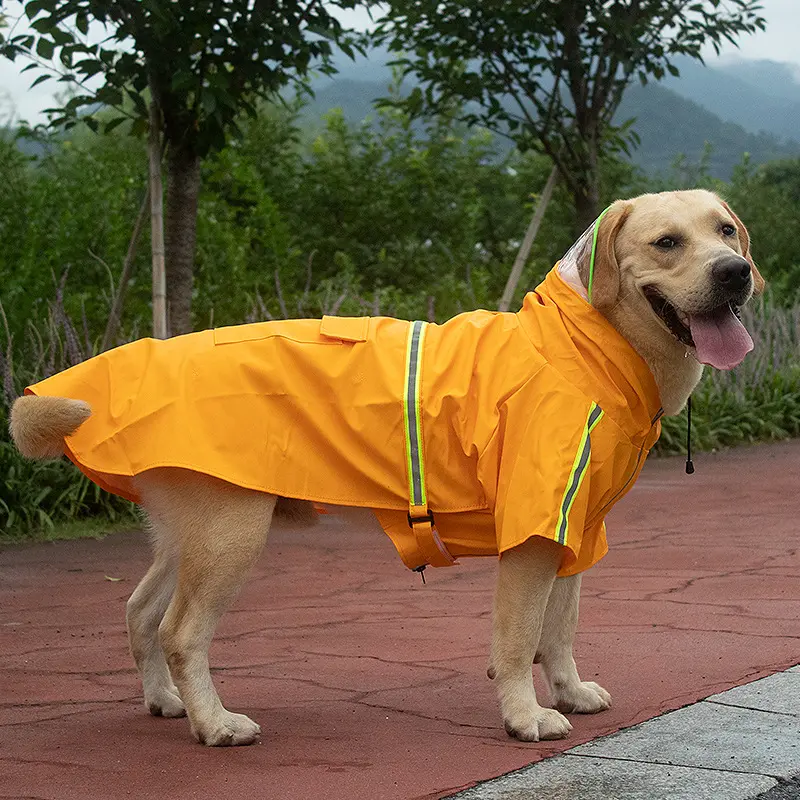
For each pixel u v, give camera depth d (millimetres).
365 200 14742
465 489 3428
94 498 7410
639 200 3598
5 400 7293
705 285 3361
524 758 3094
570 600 3621
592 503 3406
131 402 3459
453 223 15078
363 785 2881
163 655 3525
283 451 3430
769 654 4125
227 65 7875
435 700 3727
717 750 3057
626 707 3584
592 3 9648
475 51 9836
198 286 10664
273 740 3311
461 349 3514
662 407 3615
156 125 7359
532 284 13633
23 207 10680
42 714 3623
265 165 14477
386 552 6609
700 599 5129
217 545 3383
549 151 9859
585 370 3408
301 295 11562
